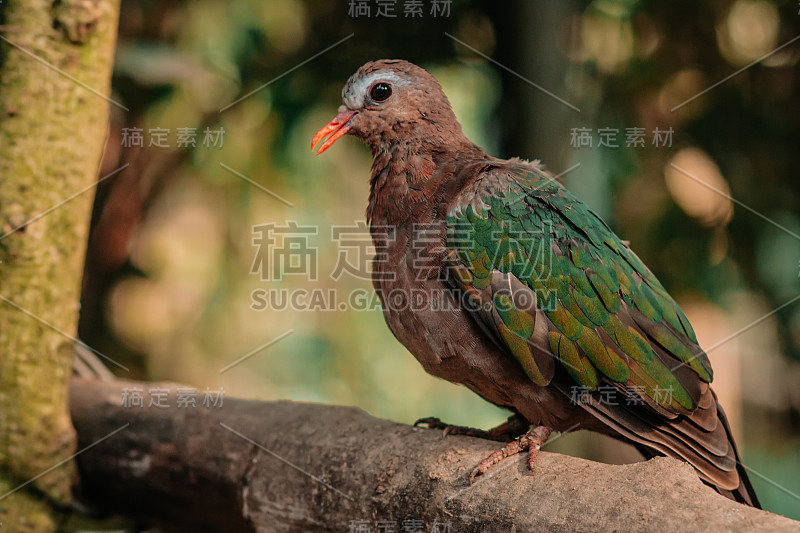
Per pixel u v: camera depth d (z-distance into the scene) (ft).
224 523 23.36
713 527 14.51
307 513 20.71
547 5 32.19
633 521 15.34
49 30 21.11
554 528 16.21
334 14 36.58
